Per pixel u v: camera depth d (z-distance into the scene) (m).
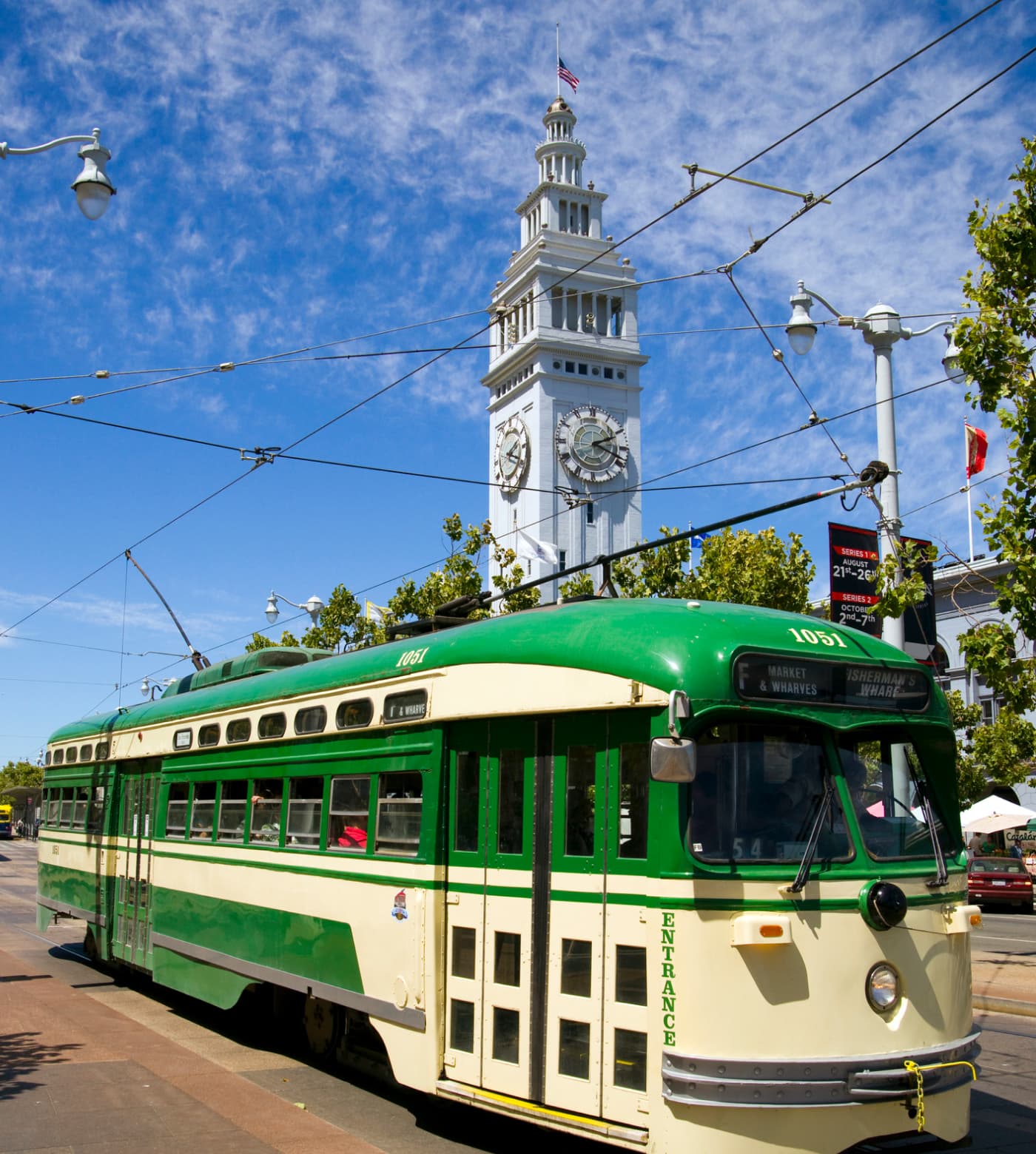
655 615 7.21
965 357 12.93
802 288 15.99
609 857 6.89
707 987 6.26
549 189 96.69
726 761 6.65
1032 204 12.80
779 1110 6.09
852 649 7.28
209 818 12.16
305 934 9.80
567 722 7.34
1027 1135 8.17
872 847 6.82
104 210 12.34
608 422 94.56
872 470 12.02
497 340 101.69
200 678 14.22
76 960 17.72
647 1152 6.32
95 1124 8.02
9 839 80.94
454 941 7.91
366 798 9.16
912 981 6.65
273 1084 9.62
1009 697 13.70
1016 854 34.44
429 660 8.53
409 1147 7.83
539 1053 7.11
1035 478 12.77
